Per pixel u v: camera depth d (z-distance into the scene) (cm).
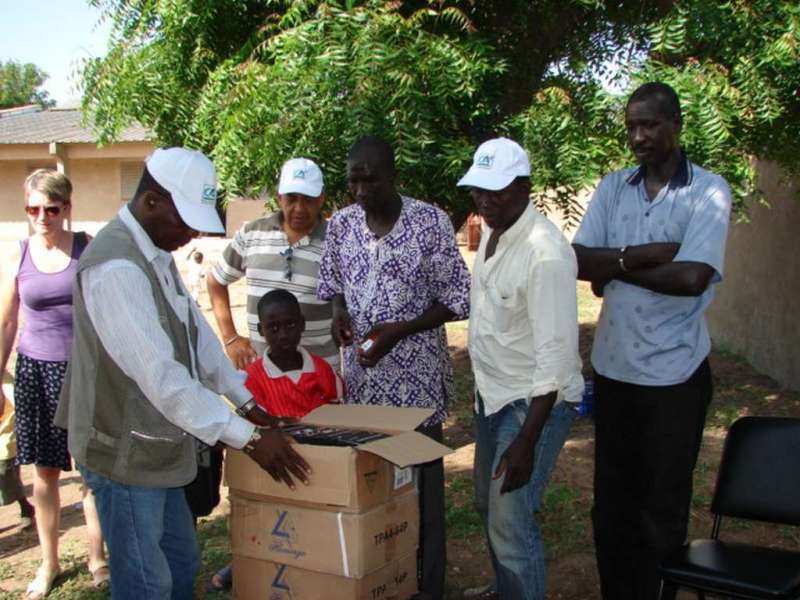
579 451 611
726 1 518
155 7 579
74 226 1938
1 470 489
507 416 327
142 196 268
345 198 570
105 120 633
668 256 322
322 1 507
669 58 539
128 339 257
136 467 270
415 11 530
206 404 269
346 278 372
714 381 829
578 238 355
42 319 402
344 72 480
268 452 286
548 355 303
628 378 336
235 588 333
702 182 328
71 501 559
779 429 334
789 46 502
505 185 309
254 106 491
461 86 486
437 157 507
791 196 772
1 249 1888
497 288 322
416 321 355
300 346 412
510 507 317
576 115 521
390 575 323
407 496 332
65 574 434
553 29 575
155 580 279
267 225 417
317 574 312
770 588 283
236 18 580
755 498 332
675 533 336
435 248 359
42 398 404
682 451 331
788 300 784
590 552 450
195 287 1399
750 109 532
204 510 339
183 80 599
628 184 346
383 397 364
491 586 403
